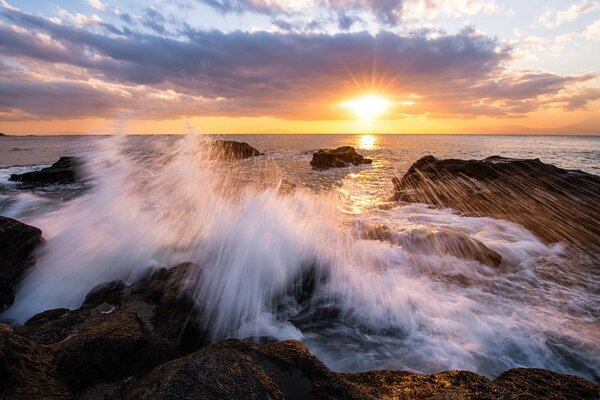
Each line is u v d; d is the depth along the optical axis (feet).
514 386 10.17
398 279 20.44
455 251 23.63
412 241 25.08
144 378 9.77
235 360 9.91
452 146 252.42
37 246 22.26
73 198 50.14
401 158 142.51
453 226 30.99
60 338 13.37
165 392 8.54
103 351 11.53
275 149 204.85
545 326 15.60
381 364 13.85
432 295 18.63
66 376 10.70
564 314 16.74
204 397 8.41
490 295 18.71
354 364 13.92
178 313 14.58
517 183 42.45
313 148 218.18
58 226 29.40
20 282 20.02
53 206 44.06
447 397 9.58
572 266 22.66
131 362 11.81
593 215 31.73
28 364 10.46
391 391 10.05
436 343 14.82
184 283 16.20
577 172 43.04
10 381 9.64
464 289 19.40
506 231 29.45
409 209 38.93
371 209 39.86
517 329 15.37
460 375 10.84
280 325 16.63
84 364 11.10
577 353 13.71
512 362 13.44
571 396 9.68
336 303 18.15
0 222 21.72
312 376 9.98
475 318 16.38
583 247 25.66
